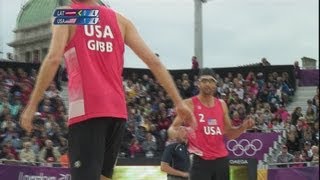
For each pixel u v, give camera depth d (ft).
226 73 86.89
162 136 66.13
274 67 86.53
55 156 51.98
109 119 8.59
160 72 9.02
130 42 9.23
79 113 8.50
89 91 8.55
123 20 9.30
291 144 66.54
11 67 72.95
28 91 67.21
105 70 8.80
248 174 33.71
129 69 82.64
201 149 22.26
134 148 60.70
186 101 22.41
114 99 8.71
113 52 8.95
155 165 44.32
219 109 22.65
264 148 61.98
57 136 56.90
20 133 55.52
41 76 8.33
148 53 9.11
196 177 22.33
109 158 8.86
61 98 67.41
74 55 8.70
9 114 57.62
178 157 29.96
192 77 84.38
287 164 57.00
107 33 8.96
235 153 61.82
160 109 70.74
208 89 22.29
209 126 22.30
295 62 88.07
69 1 9.18
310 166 55.72
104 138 8.58
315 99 75.77
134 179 43.91
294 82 87.35
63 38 8.62
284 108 79.30
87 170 8.34
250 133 62.08
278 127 70.13
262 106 76.64
